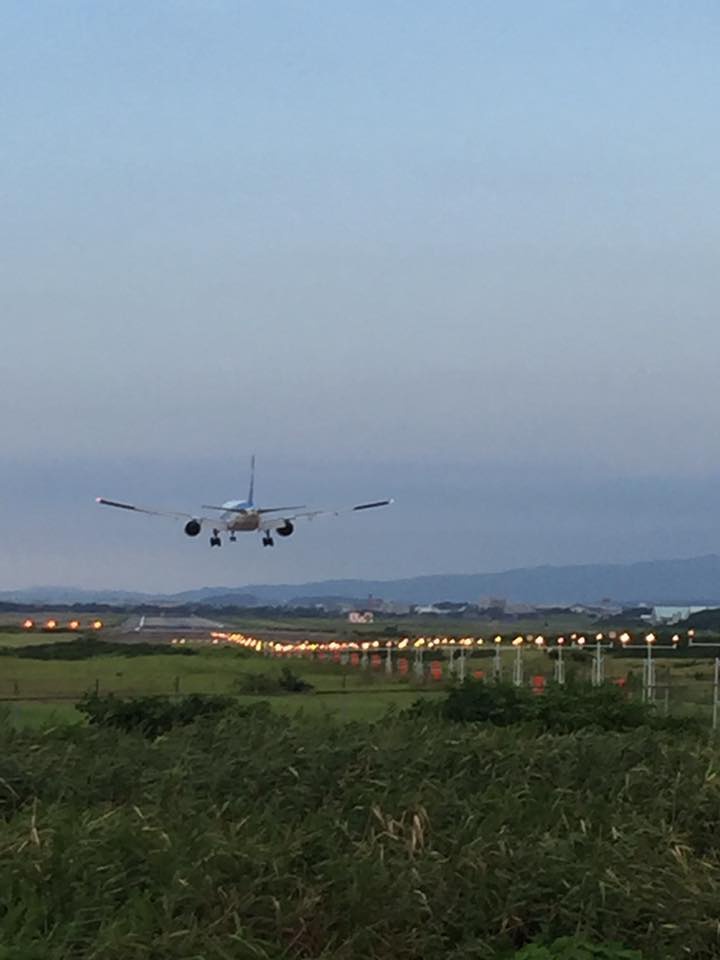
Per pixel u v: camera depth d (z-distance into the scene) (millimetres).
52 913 10656
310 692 39156
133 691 37812
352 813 13148
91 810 13008
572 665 43625
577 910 11742
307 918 11172
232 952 10359
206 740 16250
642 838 13133
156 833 11867
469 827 12820
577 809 13734
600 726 20766
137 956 9984
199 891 10922
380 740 15438
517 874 12086
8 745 15258
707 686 38312
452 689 22203
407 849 12375
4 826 12367
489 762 15188
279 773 14398
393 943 11188
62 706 30328
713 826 13984
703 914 11703
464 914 11656
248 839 12062
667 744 17062
